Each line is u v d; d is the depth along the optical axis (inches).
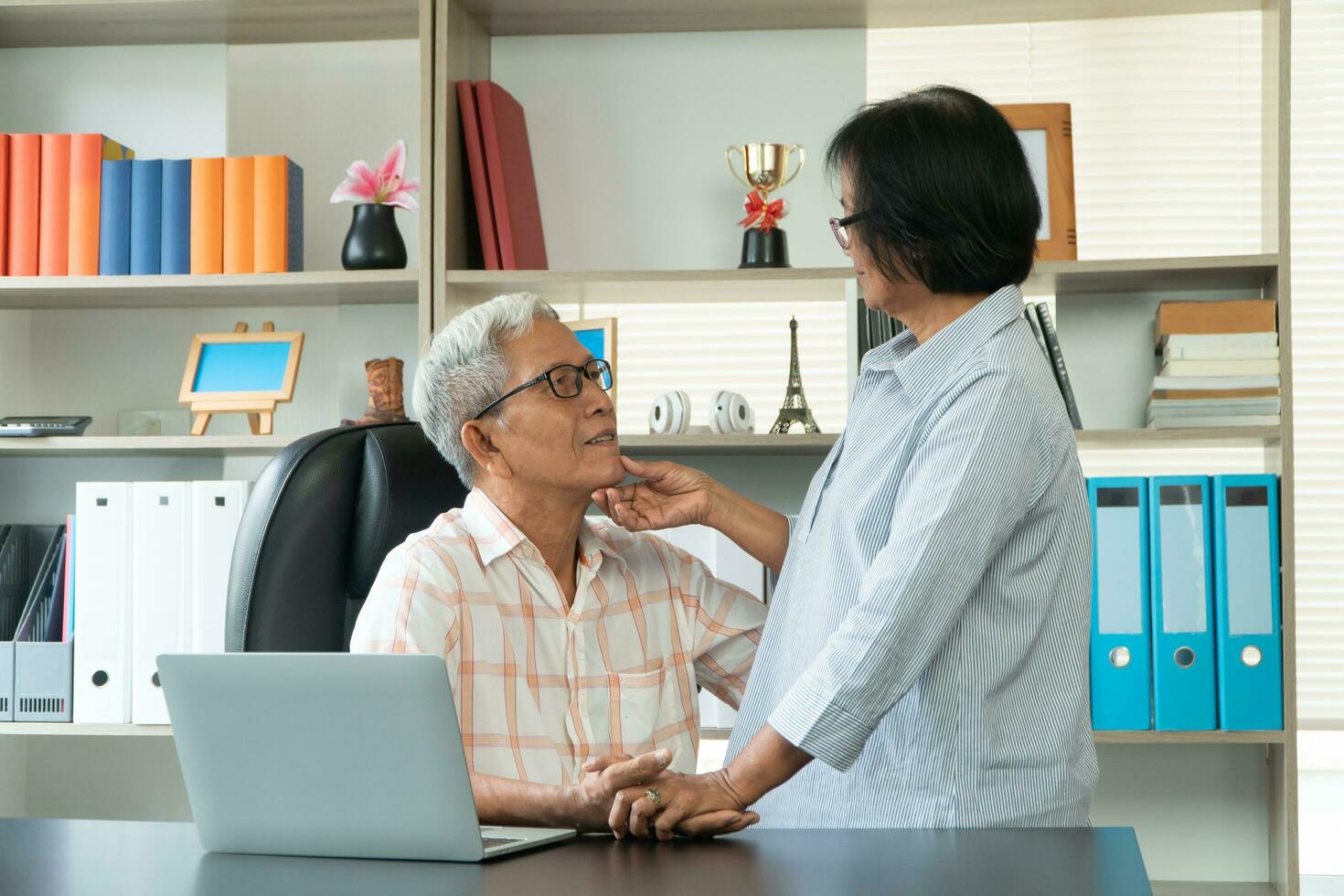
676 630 68.6
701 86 114.2
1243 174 117.4
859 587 51.8
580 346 63.2
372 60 116.6
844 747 45.0
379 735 38.3
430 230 102.5
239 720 39.6
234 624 64.1
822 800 52.6
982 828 42.9
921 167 50.5
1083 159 118.6
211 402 109.3
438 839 38.3
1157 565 97.9
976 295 52.7
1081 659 52.2
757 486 113.5
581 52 115.0
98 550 102.0
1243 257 99.6
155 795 116.0
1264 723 96.6
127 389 118.3
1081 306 111.7
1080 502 52.1
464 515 63.3
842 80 113.5
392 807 38.5
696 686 72.7
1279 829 102.5
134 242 107.3
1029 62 118.3
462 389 61.9
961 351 51.3
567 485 61.7
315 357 117.1
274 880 35.7
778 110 113.6
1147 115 118.3
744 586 98.1
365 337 115.7
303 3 107.9
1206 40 117.6
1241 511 97.5
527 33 114.1
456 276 102.4
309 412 117.0
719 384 117.2
